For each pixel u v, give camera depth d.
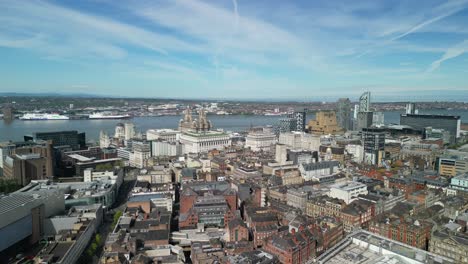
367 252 184.25
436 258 173.62
